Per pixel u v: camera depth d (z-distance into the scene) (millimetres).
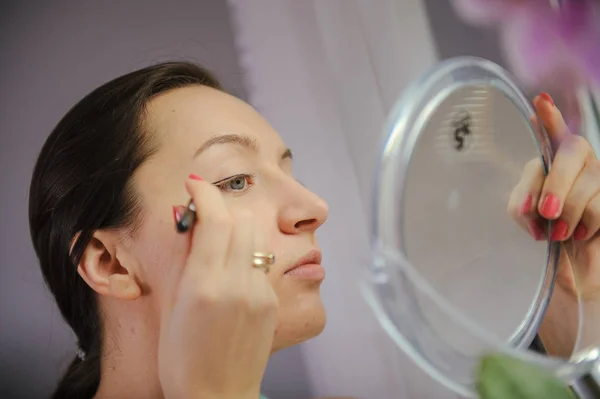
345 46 1283
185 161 768
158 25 1224
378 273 563
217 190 674
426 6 1294
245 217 660
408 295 549
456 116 638
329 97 1283
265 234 756
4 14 1154
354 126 1281
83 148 829
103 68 1189
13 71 1154
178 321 628
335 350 1268
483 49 1259
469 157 646
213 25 1251
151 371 793
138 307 788
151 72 877
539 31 1188
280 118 1268
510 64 1207
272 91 1268
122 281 771
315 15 1278
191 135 782
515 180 689
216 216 646
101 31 1195
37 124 1157
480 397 481
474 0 1238
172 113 807
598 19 1175
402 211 573
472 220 640
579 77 1158
